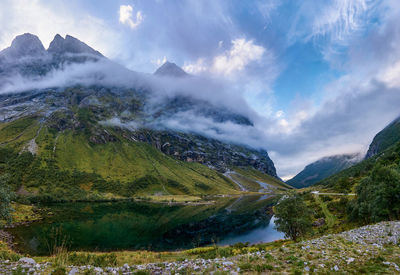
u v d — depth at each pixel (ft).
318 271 44.16
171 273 49.14
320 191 541.75
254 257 56.59
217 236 308.40
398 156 396.57
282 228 181.68
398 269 43.19
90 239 256.93
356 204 223.51
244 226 382.63
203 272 46.55
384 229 88.07
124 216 466.29
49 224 320.29
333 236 81.20
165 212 561.84
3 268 44.78
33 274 42.55
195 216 497.05
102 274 47.62
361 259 51.67
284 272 44.24
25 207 403.95
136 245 245.45
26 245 208.03
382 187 185.47
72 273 44.91
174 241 277.23
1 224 192.24
